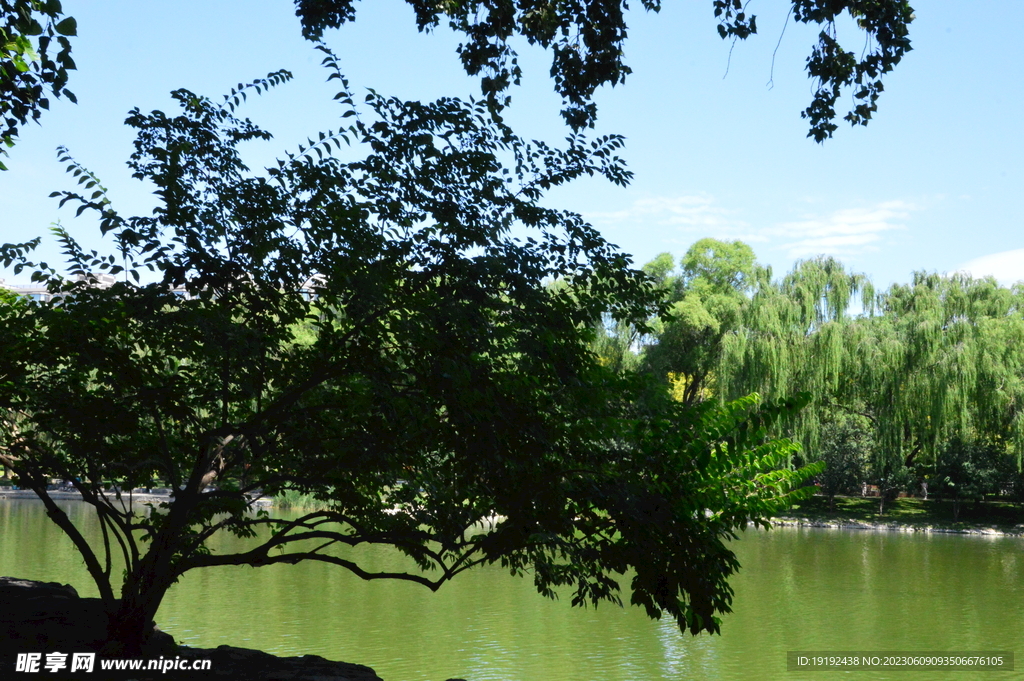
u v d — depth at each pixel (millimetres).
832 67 9328
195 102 7797
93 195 7094
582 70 9672
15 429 9086
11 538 29766
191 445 9305
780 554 34062
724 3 9133
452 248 8086
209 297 7387
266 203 7520
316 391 9109
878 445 45688
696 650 16125
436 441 7949
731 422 7746
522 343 7785
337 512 9461
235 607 19266
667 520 7590
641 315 8516
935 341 42406
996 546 38531
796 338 43000
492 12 9656
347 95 7727
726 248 51625
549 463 7859
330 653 15297
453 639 16531
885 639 17719
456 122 7918
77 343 7816
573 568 8281
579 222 8359
